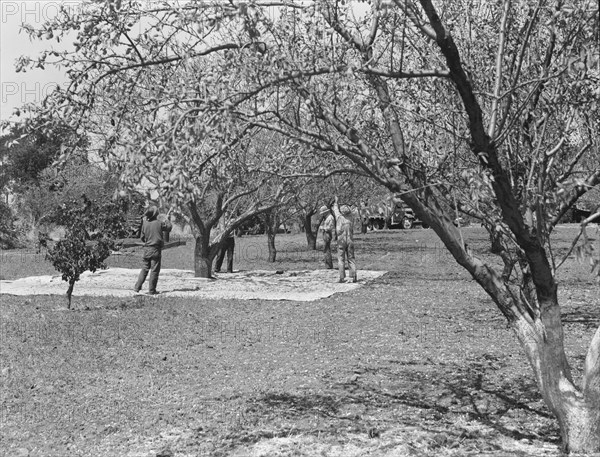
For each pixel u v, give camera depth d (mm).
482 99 6879
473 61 6902
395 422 7742
